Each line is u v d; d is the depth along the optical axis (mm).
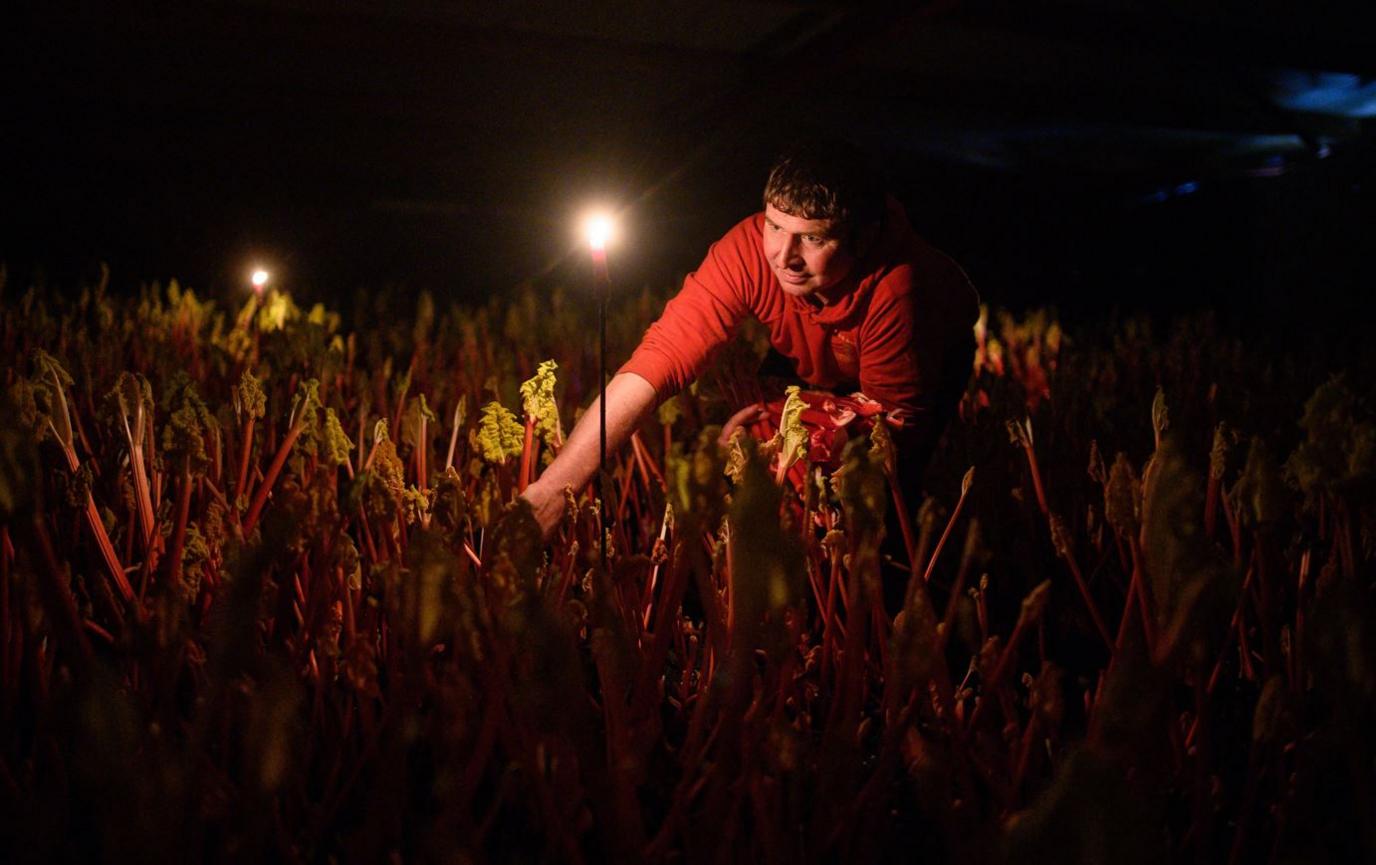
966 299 2064
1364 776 886
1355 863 1090
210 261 10195
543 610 842
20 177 9453
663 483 1892
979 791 1171
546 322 4246
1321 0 6906
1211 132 9602
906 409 2029
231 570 1104
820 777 948
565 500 1490
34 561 907
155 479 1400
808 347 2162
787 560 883
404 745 873
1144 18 6992
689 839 944
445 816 873
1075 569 1171
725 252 2061
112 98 8742
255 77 8266
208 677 992
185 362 2951
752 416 2047
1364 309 9188
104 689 699
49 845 914
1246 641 1443
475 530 1671
